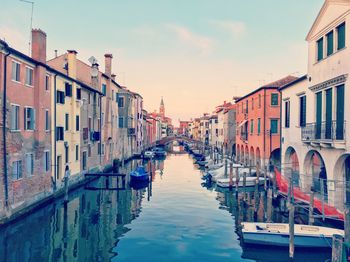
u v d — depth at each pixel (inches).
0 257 500.7
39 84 788.6
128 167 1777.8
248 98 1546.5
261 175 1235.2
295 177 959.6
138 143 2541.8
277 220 724.7
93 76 1376.7
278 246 550.0
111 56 1601.9
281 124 989.2
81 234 622.8
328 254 530.3
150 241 589.0
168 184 1253.1
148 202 916.0
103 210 813.2
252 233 556.7
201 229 661.3
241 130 1701.5
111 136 1609.3
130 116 2085.4
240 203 908.6
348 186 632.4
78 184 1114.7
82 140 1168.2
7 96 645.3
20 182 686.5
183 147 4419.3
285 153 951.0
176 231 647.8
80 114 1152.8
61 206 839.1
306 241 540.4
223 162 1733.5
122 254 526.6
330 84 652.1
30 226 659.4
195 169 1791.3
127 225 687.1
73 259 501.4
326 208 628.1
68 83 1032.2
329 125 663.8
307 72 775.1
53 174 887.1
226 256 521.3
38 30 797.9
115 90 1752.0
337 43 641.0
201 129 4074.8
